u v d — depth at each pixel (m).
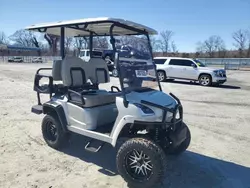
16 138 4.83
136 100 3.29
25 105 7.56
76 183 3.32
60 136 4.24
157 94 3.63
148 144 3.04
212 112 7.39
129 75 3.55
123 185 3.30
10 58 42.34
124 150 3.18
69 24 3.79
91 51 4.95
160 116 3.22
